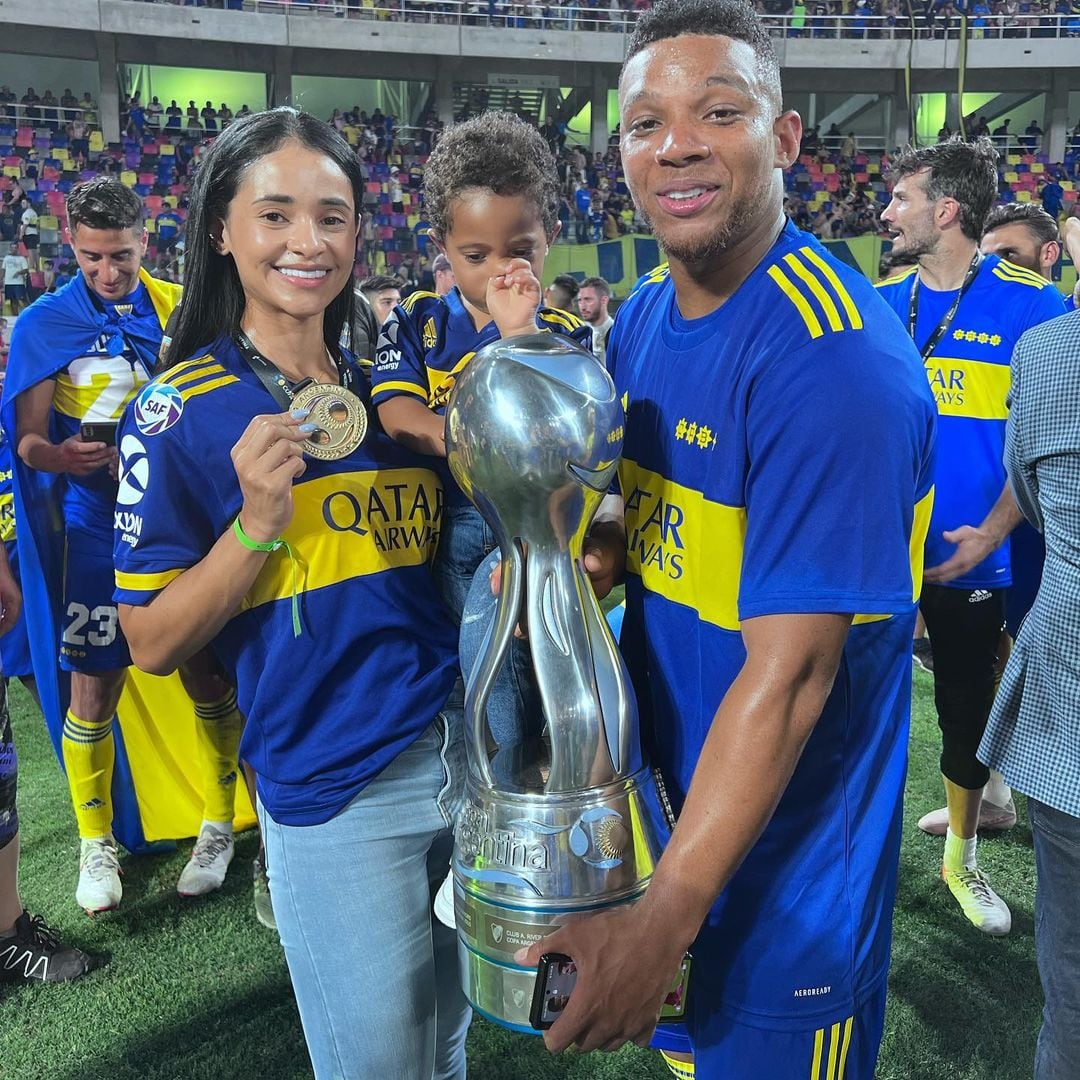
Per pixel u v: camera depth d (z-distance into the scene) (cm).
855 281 101
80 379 259
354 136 1812
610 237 1531
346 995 121
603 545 120
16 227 1470
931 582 224
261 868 249
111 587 250
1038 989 216
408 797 122
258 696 119
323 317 136
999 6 1902
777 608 92
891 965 225
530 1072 194
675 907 88
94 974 227
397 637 122
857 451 90
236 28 1697
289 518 107
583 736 95
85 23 1620
